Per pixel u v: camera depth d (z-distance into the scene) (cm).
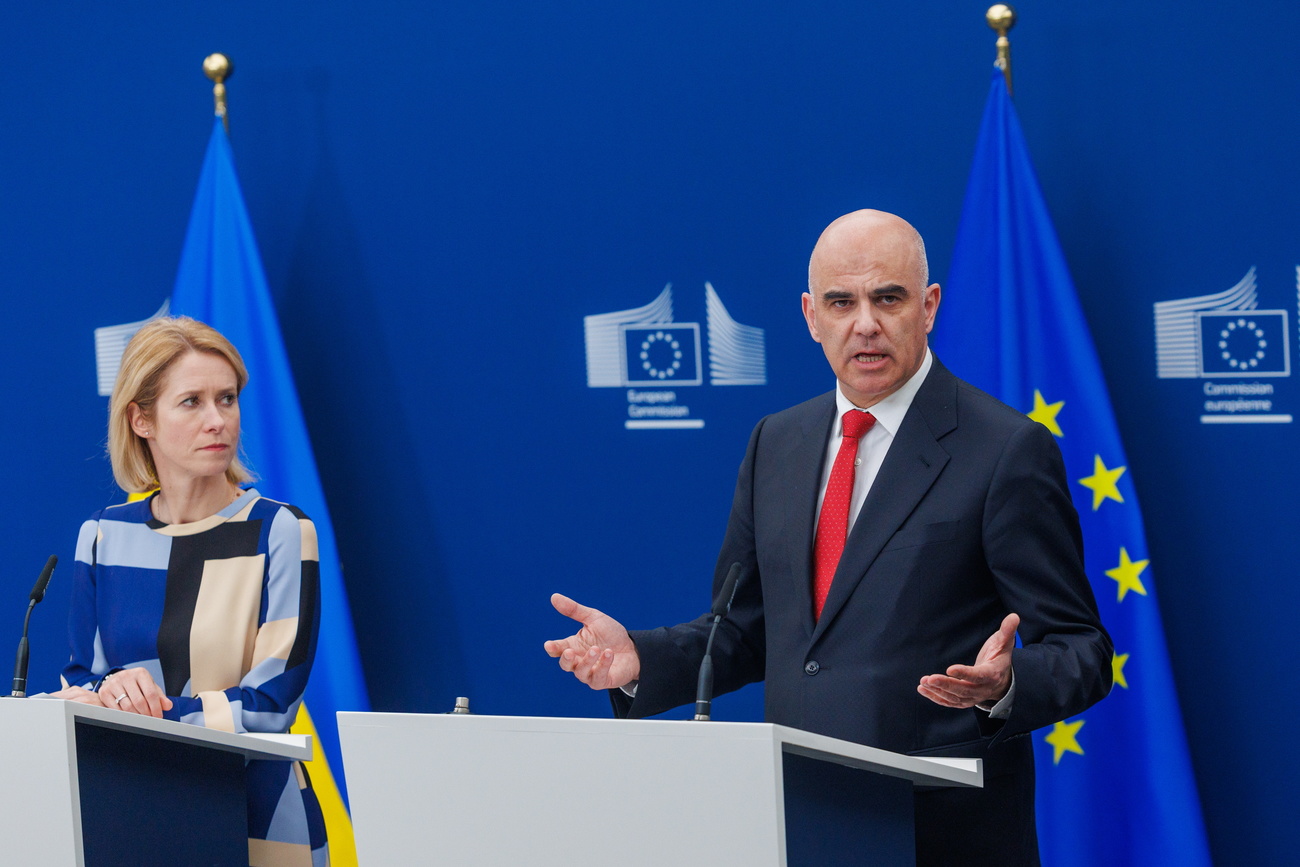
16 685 610
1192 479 892
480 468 1023
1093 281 906
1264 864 879
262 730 644
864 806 463
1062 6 909
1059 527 590
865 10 944
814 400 680
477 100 1020
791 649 613
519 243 1016
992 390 865
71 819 487
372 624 1038
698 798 412
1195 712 891
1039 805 857
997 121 879
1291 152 871
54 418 1076
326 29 1042
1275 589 878
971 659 590
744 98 970
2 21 1085
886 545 596
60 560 1067
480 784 446
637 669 611
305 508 971
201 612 670
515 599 1017
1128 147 900
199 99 1060
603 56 997
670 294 988
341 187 1043
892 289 598
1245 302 881
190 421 680
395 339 1036
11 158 1085
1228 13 881
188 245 996
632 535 998
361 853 466
